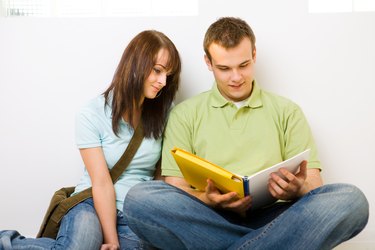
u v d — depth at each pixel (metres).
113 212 1.27
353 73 1.54
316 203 1.01
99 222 1.25
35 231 1.58
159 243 1.10
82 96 1.57
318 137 1.55
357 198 1.02
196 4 1.61
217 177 1.04
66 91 1.57
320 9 1.61
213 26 1.32
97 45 1.56
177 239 1.08
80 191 1.33
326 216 0.99
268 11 1.54
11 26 1.56
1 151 1.58
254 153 1.34
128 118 1.34
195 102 1.42
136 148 1.36
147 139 1.38
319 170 1.33
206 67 1.55
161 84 1.32
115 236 1.23
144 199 1.05
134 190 1.07
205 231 1.06
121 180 1.35
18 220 1.58
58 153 1.58
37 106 1.57
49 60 1.57
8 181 1.58
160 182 1.10
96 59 1.57
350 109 1.54
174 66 1.35
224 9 1.54
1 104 1.57
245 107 1.37
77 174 1.58
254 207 1.19
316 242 0.99
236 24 1.29
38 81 1.57
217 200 1.10
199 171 1.08
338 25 1.53
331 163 1.55
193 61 1.55
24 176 1.58
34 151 1.58
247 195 1.05
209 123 1.38
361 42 1.53
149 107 1.40
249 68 1.29
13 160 1.58
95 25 1.56
